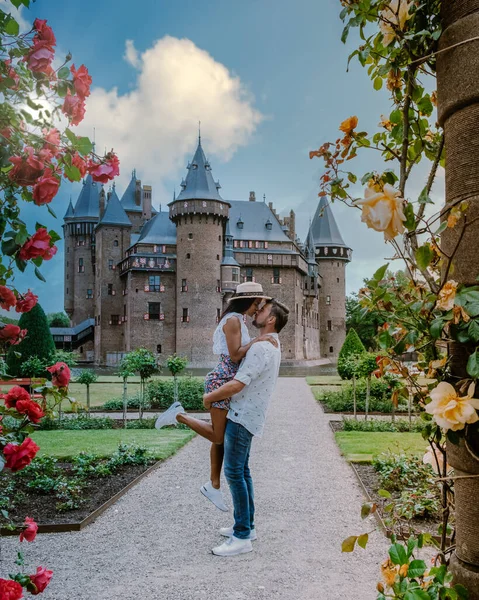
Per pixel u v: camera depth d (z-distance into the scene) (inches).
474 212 70.4
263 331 192.7
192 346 2375.7
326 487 283.6
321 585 161.8
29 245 82.2
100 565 177.5
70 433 469.4
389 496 88.7
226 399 186.9
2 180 84.7
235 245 2726.4
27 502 247.9
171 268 2507.4
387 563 75.4
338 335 3316.9
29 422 87.2
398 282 81.4
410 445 398.0
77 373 1389.0
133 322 2474.2
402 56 87.4
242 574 169.9
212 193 2428.6
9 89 85.7
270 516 233.5
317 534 208.8
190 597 153.5
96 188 3211.1
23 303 92.4
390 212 66.8
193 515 234.2
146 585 161.5
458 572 72.4
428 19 80.1
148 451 367.9
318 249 3326.8
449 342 74.4
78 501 247.8
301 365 2630.4
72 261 3169.3
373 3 83.0
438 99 76.6
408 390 84.6
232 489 187.2
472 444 69.9
